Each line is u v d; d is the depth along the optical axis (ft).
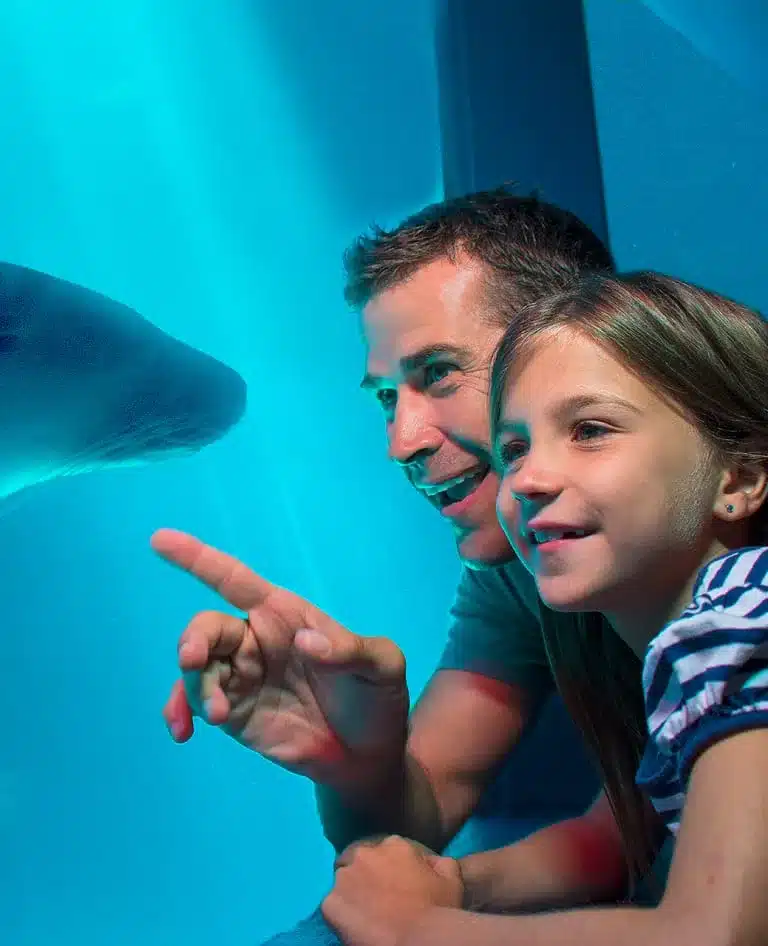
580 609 4.08
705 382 4.05
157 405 9.53
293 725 4.67
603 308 4.14
